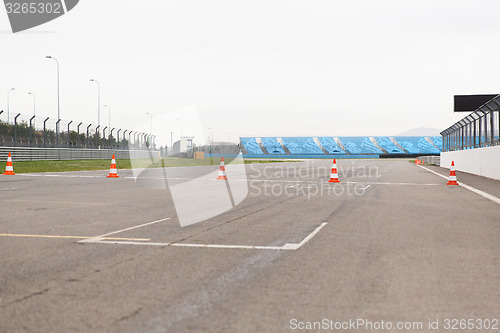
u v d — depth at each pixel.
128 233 7.58
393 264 5.57
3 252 6.11
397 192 15.42
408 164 51.59
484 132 27.44
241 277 4.97
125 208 10.73
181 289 4.53
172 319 3.74
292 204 11.94
